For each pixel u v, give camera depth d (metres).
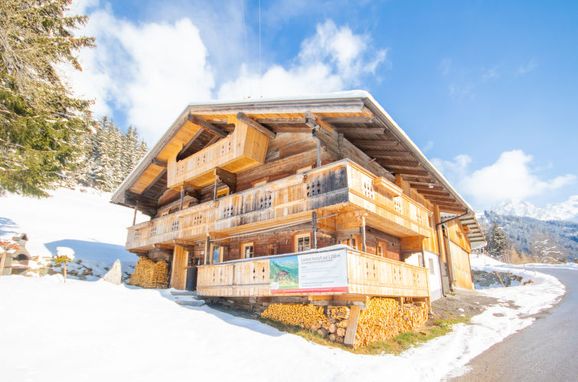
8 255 15.84
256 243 14.77
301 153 14.09
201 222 15.58
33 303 8.73
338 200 10.31
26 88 12.41
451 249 21.02
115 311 9.38
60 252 20.48
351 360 7.80
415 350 9.63
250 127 14.37
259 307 12.08
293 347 8.16
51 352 6.00
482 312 15.07
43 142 13.80
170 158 19.11
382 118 10.66
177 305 11.68
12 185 14.89
